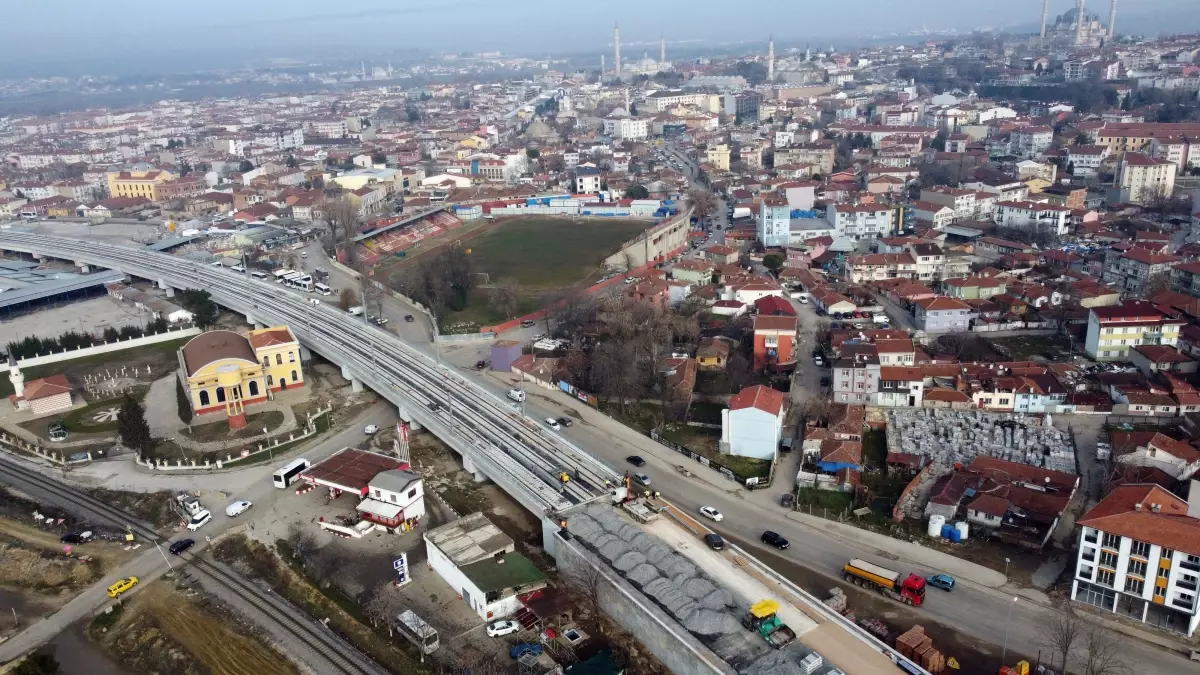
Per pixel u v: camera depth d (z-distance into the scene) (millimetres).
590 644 121438
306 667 119062
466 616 128125
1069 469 164500
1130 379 195375
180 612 132500
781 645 109250
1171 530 117562
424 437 191625
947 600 128750
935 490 156500
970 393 194500
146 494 168750
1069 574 133625
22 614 135000
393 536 151125
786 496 159625
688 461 176250
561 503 147250
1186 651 115125
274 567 143125
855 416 185000
